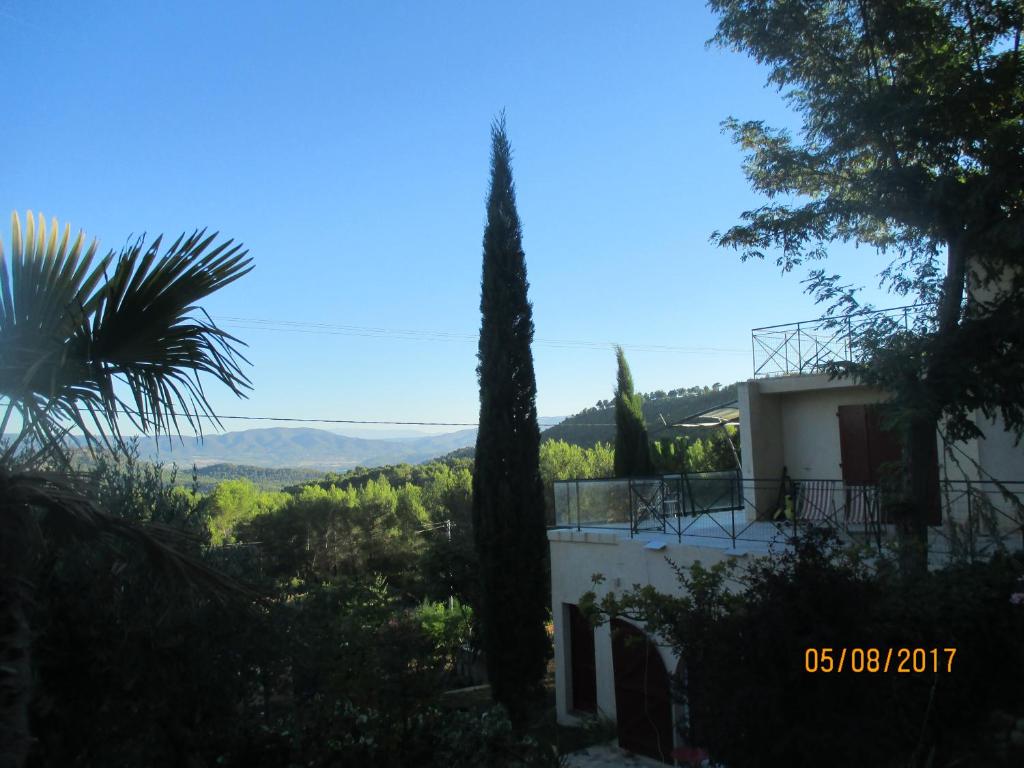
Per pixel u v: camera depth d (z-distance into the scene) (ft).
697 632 18.39
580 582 42.29
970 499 28.30
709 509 43.86
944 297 27.32
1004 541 27.02
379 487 174.29
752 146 33.32
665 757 35.55
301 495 160.56
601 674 40.50
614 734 39.47
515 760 21.77
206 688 18.95
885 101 26.63
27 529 11.69
